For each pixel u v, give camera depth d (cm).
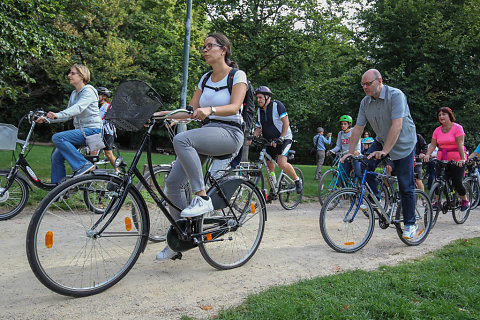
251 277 331
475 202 684
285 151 658
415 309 259
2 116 2750
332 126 3136
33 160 1045
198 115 282
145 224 310
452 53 1555
